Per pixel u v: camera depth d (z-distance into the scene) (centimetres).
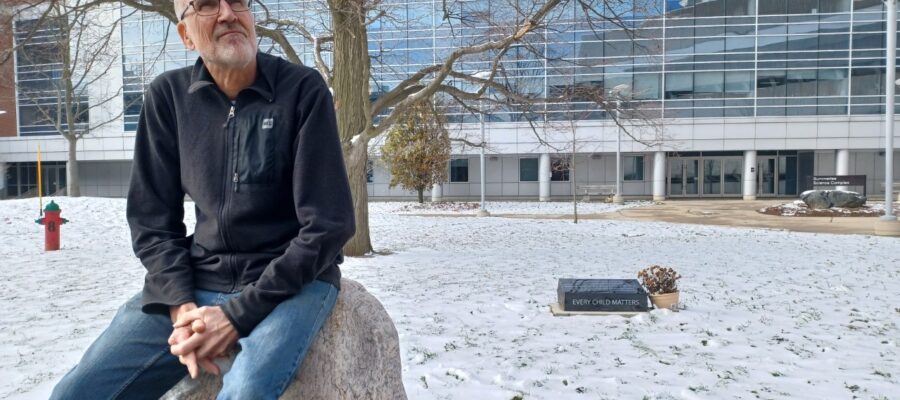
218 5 199
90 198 2552
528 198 4244
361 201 1340
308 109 207
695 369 535
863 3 3791
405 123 3133
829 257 1314
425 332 654
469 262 1222
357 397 204
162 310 204
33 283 971
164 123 220
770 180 4241
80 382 194
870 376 518
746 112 3894
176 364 204
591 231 1950
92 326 677
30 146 4484
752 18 3853
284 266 187
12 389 469
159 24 3381
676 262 1227
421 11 3039
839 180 3344
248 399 175
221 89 213
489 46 1268
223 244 206
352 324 211
